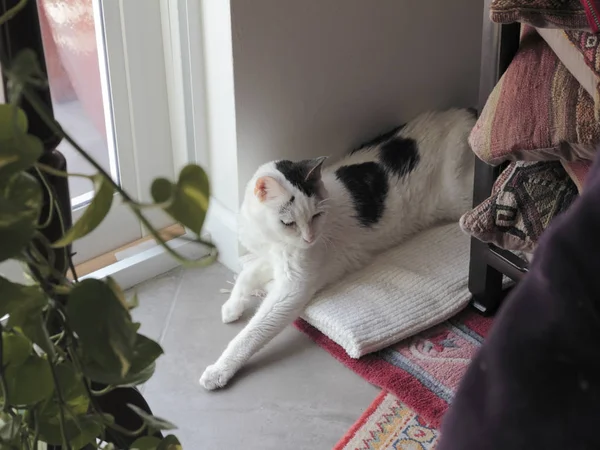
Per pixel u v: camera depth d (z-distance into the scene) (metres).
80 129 1.77
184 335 1.70
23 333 0.54
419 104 2.09
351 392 1.53
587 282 0.41
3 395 0.57
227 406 1.50
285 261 1.66
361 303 1.67
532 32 1.33
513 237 1.43
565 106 1.18
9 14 0.51
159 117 1.82
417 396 1.47
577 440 0.43
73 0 1.62
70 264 0.62
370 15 1.82
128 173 1.85
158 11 1.69
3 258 0.45
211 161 1.85
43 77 0.52
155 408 1.50
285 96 1.75
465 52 2.13
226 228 1.87
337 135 1.93
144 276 1.87
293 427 1.45
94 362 0.55
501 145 1.28
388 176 1.86
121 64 1.71
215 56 1.65
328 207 1.68
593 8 1.01
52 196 0.57
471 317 1.71
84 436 0.62
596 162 0.43
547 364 0.44
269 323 1.62
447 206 1.96
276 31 1.65
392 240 1.90
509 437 0.46
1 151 0.44
